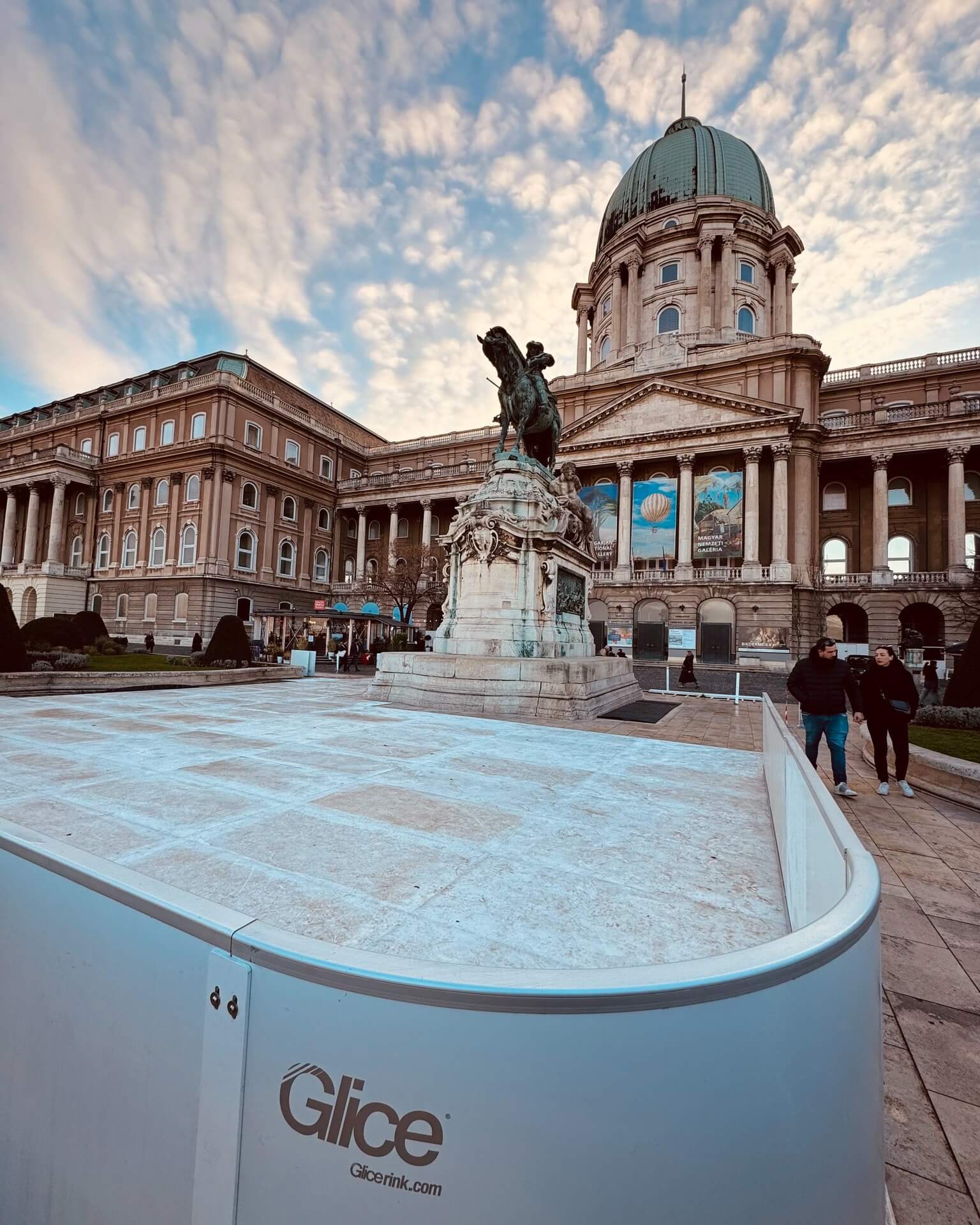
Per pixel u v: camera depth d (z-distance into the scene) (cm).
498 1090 86
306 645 3419
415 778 486
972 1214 159
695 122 5975
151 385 4984
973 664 1112
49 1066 131
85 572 4644
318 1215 93
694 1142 86
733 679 2597
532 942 227
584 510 1348
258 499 4409
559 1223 84
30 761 511
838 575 3631
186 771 485
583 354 5712
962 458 3447
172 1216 107
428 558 3956
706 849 341
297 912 246
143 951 117
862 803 583
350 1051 92
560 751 632
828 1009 100
